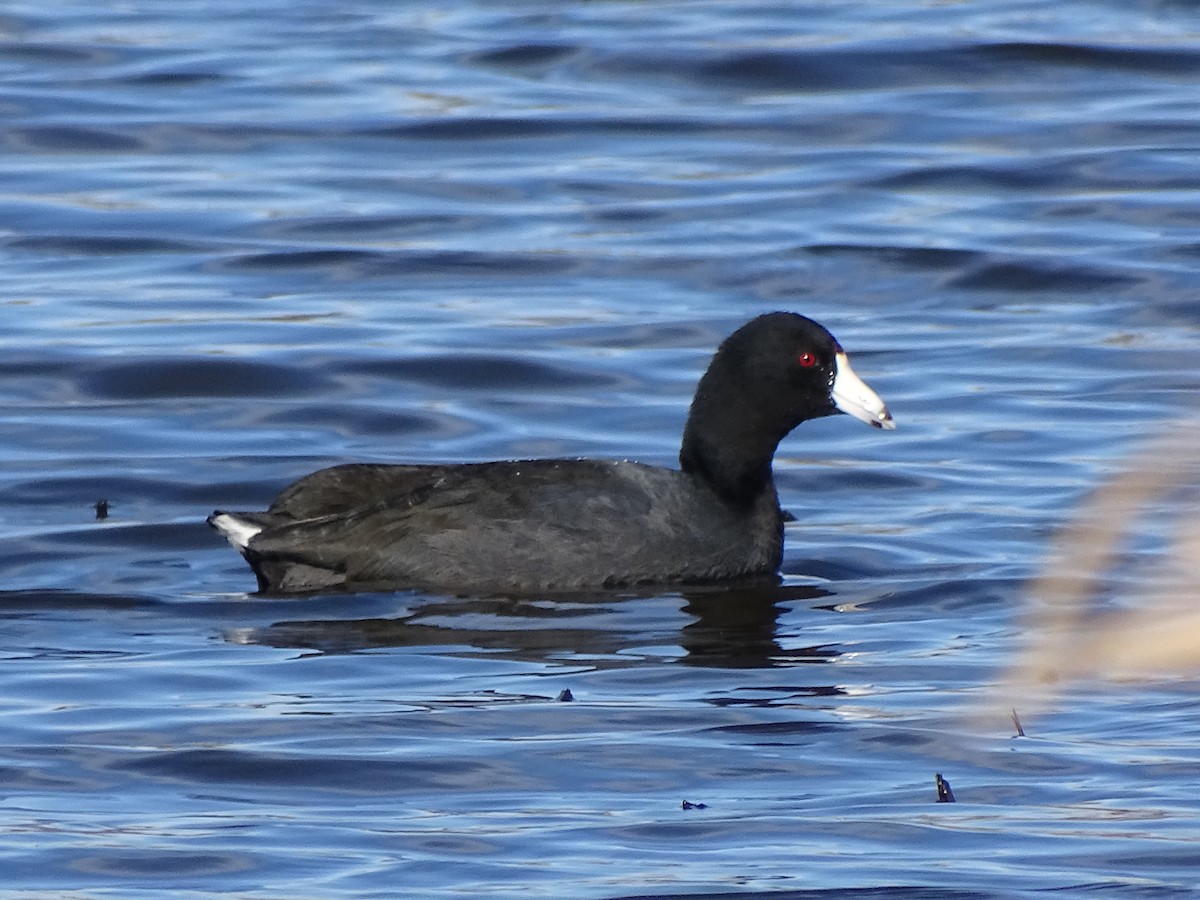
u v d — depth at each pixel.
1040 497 15.22
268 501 15.48
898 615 12.28
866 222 23.77
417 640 11.66
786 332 13.66
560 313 20.80
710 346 19.78
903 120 27.86
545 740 9.41
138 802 8.48
